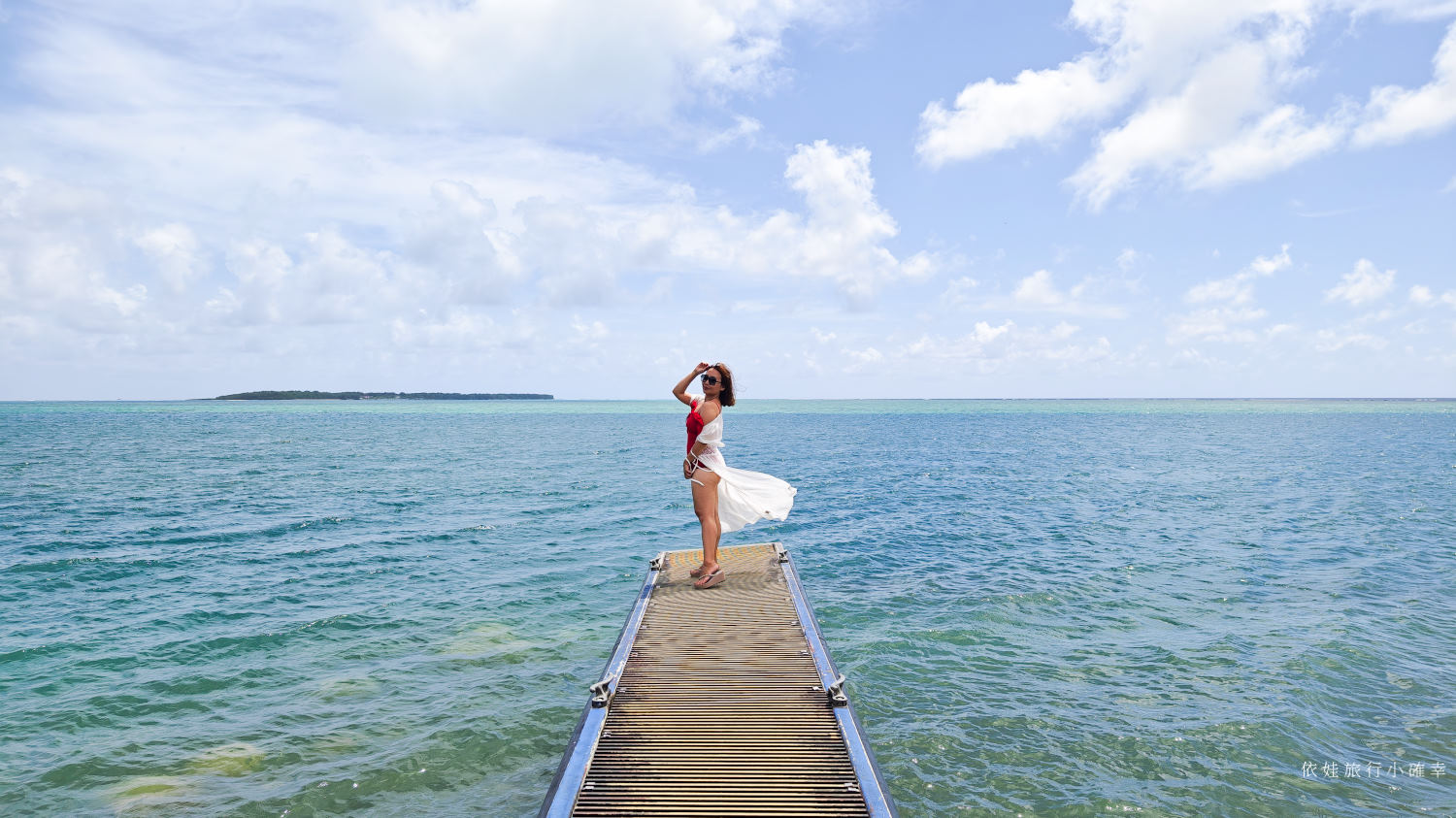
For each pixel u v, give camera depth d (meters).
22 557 15.77
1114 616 11.60
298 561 15.56
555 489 27.59
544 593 13.16
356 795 6.59
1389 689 8.66
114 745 7.41
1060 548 16.73
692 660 7.47
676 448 50.75
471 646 10.38
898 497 25.41
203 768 6.99
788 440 60.53
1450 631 10.71
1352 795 6.48
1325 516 20.94
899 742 7.50
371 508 22.69
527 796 6.62
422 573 14.52
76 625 11.19
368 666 9.64
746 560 11.42
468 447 51.06
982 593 12.97
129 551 16.41
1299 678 8.98
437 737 7.66
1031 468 35.62
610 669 7.07
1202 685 8.84
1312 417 120.50
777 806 5.03
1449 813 6.17
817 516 21.42
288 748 7.40
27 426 82.50
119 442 53.97
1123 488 27.62
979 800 6.48
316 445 52.31
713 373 9.77
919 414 141.00
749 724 6.17
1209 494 25.88
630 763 5.57
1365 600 12.38
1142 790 6.60
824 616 11.73
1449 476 30.98
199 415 130.12
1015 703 8.39
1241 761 7.08
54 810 6.26
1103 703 8.40
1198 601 12.44
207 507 22.72
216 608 12.10
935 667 9.53
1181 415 133.00
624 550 16.77
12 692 8.68
